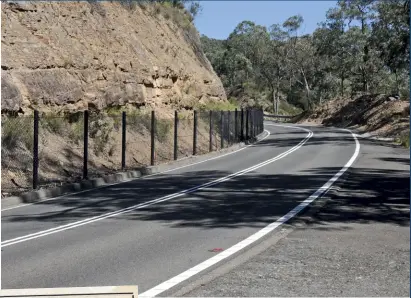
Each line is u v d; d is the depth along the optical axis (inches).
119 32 1268.5
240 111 1678.2
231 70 4783.5
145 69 1282.0
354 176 765.9
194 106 1541.6
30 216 509.4
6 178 678.5
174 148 1061.1
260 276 289.3
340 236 389.7
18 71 897.5
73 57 1040.8
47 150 808.3
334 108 3203.7
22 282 281.9
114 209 538.0
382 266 306.2
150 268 309.4
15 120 788.0
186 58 1676.9
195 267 310.2
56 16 1072.8
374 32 2052.2
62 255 345.7
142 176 855.7
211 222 453.1
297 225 431.5
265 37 4562.0
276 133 2112.5
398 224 433.1
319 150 1256.2
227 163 1021.2
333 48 3304.6
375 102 2640.3
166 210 521.0
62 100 965.8
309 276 287.7
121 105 1143.0
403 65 1972.2
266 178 766.5
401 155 1109.7
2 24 932.6
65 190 683.4
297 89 4785.9
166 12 1716.3
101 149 932.6
